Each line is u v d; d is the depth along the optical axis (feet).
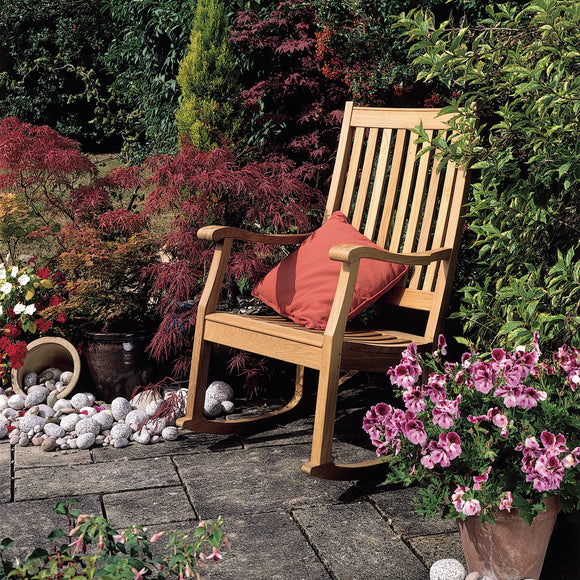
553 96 6.77
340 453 9.18
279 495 7.88
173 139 17.35
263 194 10.43
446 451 5.65
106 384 10.56
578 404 5.98
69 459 8.82
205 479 8.27
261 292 10.00
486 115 10.61
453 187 9.24
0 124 11.65
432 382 5.94
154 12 16.38
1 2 36.94
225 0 14.98
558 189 7.69
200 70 12.62
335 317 7.66
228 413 10.53
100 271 10.73
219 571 6.34
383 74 12.10
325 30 12.63
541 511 5.74
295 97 14.85
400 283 9.75
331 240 9.78
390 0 12.16
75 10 36.78
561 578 6.27
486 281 8.17
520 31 7.49
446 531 7.07
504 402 5.82
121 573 3.99
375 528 7.16
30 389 10.47
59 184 12.15
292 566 6.44
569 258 7.15
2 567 4.32
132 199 12.13
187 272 10.27
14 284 10.86
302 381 10.44
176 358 11.39
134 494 7.86
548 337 7.18
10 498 7.70
